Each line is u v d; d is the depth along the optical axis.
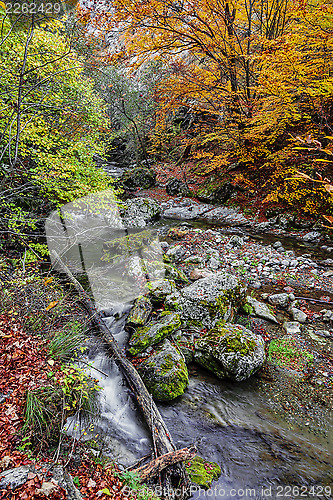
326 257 7.39
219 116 13.59
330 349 4.38
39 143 5.20
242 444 3.07
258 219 10.29
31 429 2.24
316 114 8.67
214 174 13.45
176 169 16.34
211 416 3.41
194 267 7.13
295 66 6.92
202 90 11.08
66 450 2.34
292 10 6.96
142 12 8.23
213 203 12.45
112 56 9.16
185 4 8.97
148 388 3.61
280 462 2.87
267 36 10.09
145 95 17.17
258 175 11.59
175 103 12.09
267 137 10.45
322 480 2.69
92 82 8.93
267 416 3.42
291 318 5.18
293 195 9.38
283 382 3.91
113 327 4.44
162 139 18.17
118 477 2.36
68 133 5.79
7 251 5.23
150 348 4.14
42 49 5.32
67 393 2.67
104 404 3.24
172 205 12.94
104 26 8.48
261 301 5.73
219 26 10.12
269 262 7.24
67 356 3.22
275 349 4.45
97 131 7.73
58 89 5.72
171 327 4.42
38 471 1.95
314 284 6.14
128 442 2.92
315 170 8.84
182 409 3.50
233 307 5.10
